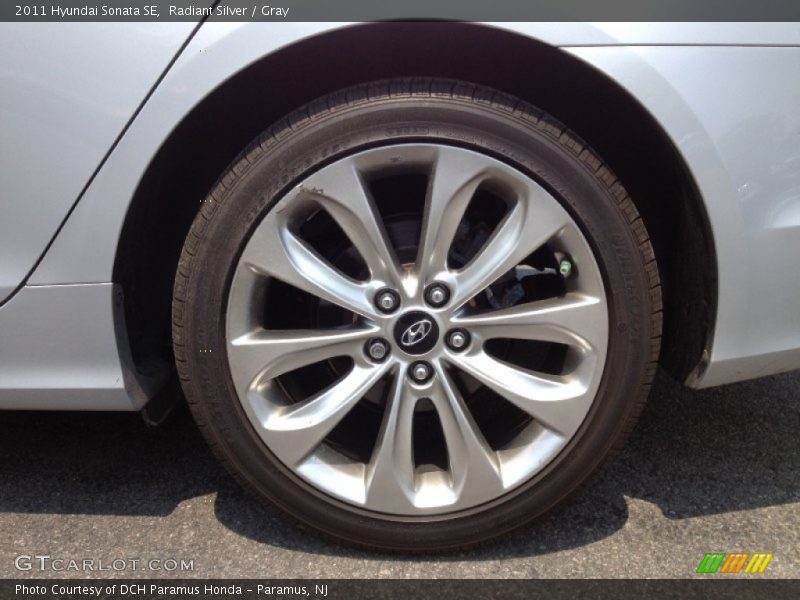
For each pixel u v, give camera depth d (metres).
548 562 1.69
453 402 1.63
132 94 1.44
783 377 2.54
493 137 1.49
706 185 1.50
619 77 1.43
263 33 1.41
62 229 1.53
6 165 1.50
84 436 2.24
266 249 1.53
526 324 1.59
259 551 1.74
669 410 2.34
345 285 1.58
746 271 1.56
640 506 1.88
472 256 1.71
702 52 1.44
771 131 1.48
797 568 1.66
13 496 1.94
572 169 1.50
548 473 1.65
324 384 1.85
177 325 1.58
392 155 1.51
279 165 1.50
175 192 1.75
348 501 1.66
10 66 1.44
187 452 2.15
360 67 1.61
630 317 1.57
